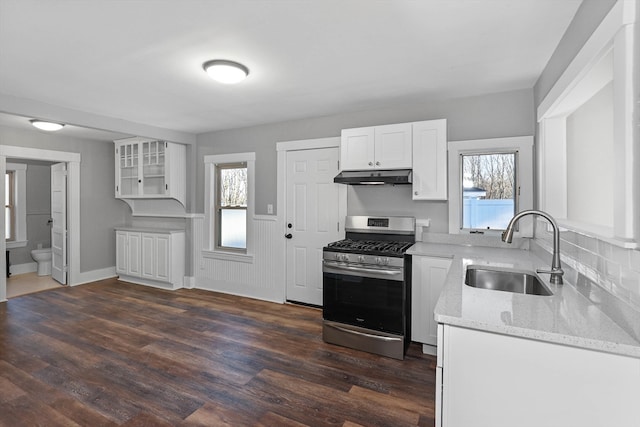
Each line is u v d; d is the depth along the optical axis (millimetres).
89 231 5324
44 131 4672
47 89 2943
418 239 3395
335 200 3867
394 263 2711
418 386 2311
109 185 5629
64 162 5109
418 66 2494
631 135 1123
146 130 4289
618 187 1179
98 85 2854
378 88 2953
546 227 2305
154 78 2701
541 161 2475
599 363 1094
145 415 1986
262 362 2641
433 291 2744
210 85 2873
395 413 2018
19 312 3818
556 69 2191
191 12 1786
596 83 1711
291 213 4156
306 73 2621
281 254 4211
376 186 3631
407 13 1805
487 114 3102
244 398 2162
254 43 2135
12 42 2100
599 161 1846
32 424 1902
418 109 3398
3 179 4289
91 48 2188
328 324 2984
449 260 2682
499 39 2090
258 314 3771
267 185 4309
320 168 3953
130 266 5234
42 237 6254
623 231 1144
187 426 1892
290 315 3740
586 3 1647
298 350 2854
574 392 1126
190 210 4918
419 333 2816
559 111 2203
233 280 4602
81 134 4914
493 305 1406
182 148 4914
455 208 3227
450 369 1298
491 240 3080
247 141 4441
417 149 2986
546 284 1759
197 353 2791
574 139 2219
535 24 1914
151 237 4992
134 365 2582
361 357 2732
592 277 1508
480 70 2570
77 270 5145
